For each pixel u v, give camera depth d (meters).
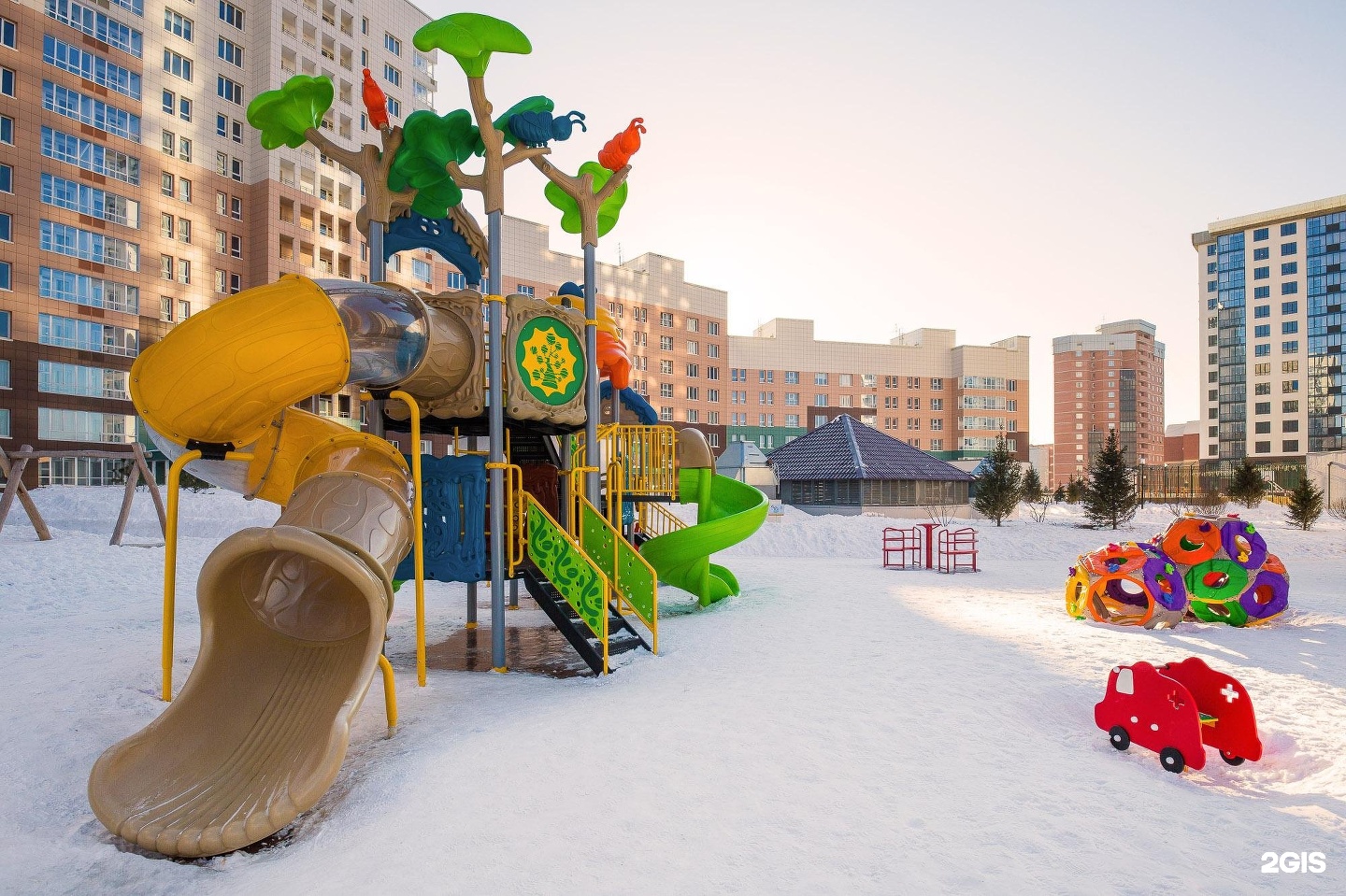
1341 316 79.50
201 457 5.92
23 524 22.11
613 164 8.96
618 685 6.57
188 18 41.09
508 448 8.98
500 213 7.63
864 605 11.30
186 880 3.49
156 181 39.66
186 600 12.29
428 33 6.76
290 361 5.33
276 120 7.72
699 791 4.06
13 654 7.64
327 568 5.50
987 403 89.81
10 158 34.38
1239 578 9.75
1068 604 10.38
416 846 3.51
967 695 6.02
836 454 34.44
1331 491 42.25
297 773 4.19
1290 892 3.06
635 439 10.80
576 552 7.36
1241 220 86.56
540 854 3.41
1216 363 89.56
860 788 4.11
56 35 35.84
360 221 8.19
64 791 4.35
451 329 7.41
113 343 38.09
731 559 20.78
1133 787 4.20
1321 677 6.75
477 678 6.96
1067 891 3.07
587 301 8.90
